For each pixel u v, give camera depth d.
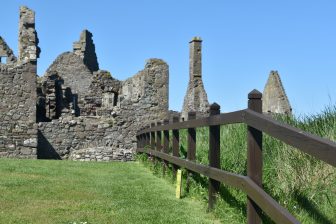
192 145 8.38
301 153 6.14
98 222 6.04
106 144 22.84
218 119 6.24
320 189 5.54
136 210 6.83
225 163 7.98
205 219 6.28
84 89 34.56
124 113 23.47
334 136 6.55
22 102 22.33
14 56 27.17
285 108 25.27
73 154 20.66
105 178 10.80
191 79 29.08
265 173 6.45
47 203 7.24
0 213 6.46
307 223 5.07
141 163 15.99
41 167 13.20
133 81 25.89
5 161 15.60
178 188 8.02
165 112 24.17
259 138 4.99
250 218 4.97
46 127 22.22
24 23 22.86
